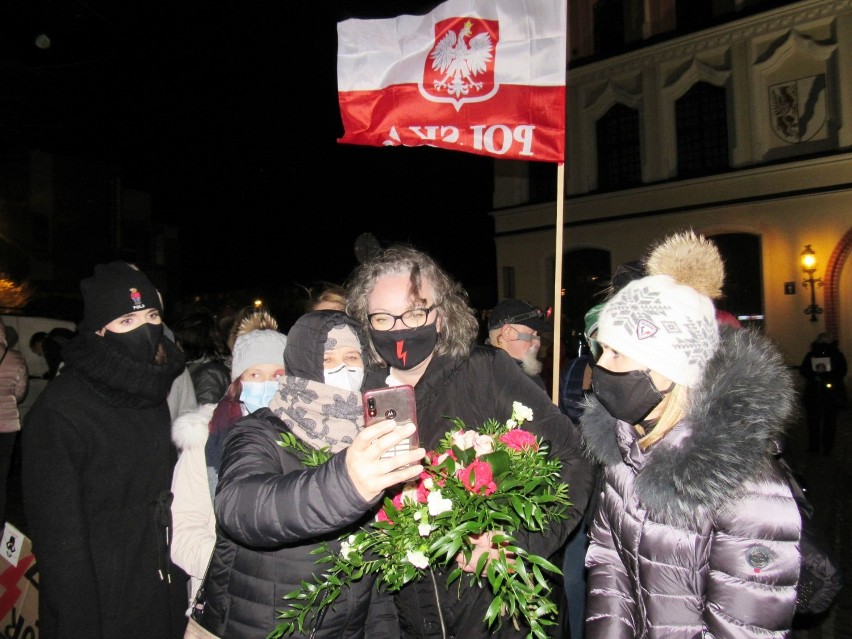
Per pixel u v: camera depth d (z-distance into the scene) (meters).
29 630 2.47
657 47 16.27
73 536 2.01
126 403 2.25
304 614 1.71
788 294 14.59
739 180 15.22
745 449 1.58
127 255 21.42
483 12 3.56
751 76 15.02
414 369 2.24
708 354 1.73
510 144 3.50
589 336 2.82
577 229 17.72
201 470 2.33
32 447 2.07
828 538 5.54
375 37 3.75
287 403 1.95
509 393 2.27
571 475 2.21
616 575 1.90
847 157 13.68
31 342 8.88
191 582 2.42
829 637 3.94
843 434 11.30
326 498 1.38
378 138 3.74
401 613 2.17
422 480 1.83
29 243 17.97
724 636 1.59
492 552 1.82
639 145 16.88
